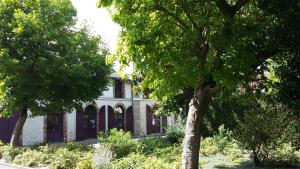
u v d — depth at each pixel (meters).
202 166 15.55
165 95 11.09
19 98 20.12
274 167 15.05
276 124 15.02
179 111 24.61
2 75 19.73
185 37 9.79
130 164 12.66
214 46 9.44
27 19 19.42
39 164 16.84
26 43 19.69
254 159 15.45
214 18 9.62
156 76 10.18
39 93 20.14
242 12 10.44
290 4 7.98
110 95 41.69
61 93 21.39
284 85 9.17
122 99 43.03
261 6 8.63
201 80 9.62
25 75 19.66
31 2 20.62
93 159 13.43
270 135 15.07
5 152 19.56
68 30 22.36
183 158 10.25
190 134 10.22
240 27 9.46
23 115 22.22
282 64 9.73
